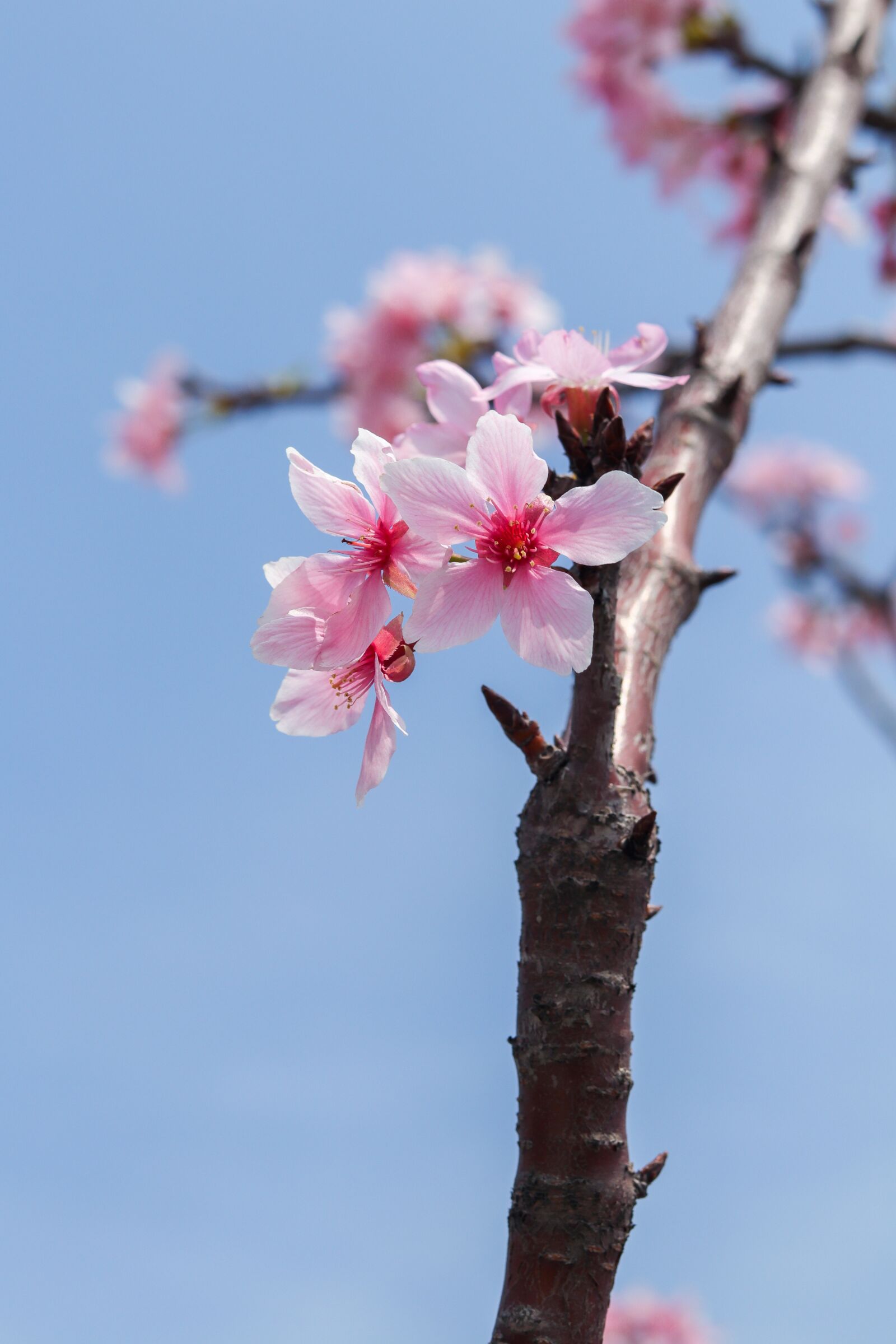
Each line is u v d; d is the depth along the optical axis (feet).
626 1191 1.84
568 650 1.84
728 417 2.17
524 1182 1.85
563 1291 1.83
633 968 1.86
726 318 2.29
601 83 4.56
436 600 1.85
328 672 1.89
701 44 4.22
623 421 1.85
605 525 1.84
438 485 1.85
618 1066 1.85
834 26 3.13
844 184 2.86
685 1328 5.60
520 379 1.92
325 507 1.87
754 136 4.25
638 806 1.90
